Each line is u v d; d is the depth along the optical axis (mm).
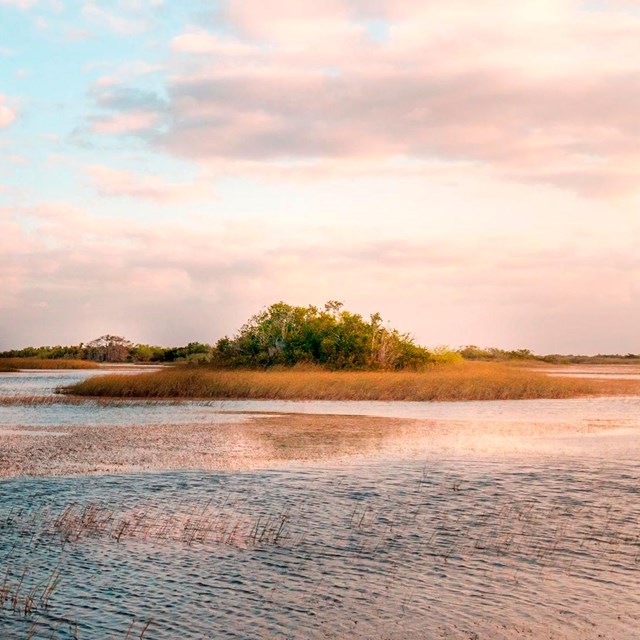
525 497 13773
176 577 9461
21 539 11203
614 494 13984
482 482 15258
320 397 39219
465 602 8570
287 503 13484
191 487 15047
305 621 8062
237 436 23266
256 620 8078
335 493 14312
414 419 28516
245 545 10836
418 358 53406
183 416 29812
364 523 11984
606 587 8984
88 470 17109
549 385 41500
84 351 149500
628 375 71062
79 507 13297
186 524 12039
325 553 10438
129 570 9734
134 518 12461
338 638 7633
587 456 18719
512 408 33719
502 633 7719
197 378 41156
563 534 11227
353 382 39875
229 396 39812
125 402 36656
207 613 8273
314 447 20734
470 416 29844
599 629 7785
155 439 22609
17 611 8344
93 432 24438
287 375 42781
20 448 20719
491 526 11727
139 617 8172
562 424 26562
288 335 55312
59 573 9625
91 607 8453
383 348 53000
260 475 16312
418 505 13211
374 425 26375
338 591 8938
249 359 54469
